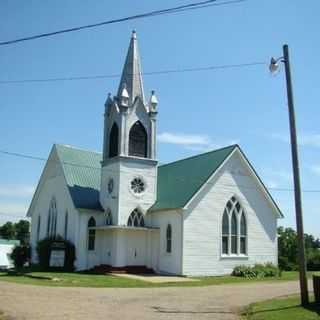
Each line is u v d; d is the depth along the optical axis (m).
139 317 16.91
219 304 20.89
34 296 22.11
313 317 16.70
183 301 21.73
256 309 19.08
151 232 40.69
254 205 41.91
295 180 20.52
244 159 41.44
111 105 42.91
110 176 41.53
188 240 37.56
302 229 20.23
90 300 21.30
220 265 39.00
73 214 42.34
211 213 39.16
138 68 43.03
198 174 40.91
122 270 38.88
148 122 42.22
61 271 39.94
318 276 19.98
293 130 20.84
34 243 51.56
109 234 40.94
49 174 49.72
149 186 41.47
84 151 48.75
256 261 41.16
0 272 41.06
